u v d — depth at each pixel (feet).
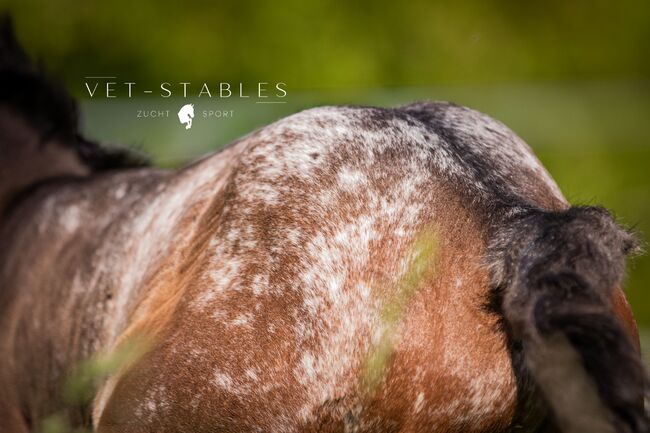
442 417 14.48
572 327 12.92
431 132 16.38
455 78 62.69
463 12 64.03
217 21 62.03
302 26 61.72
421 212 15.15
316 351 14.75
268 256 15.51
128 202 22.57
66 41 61.67
